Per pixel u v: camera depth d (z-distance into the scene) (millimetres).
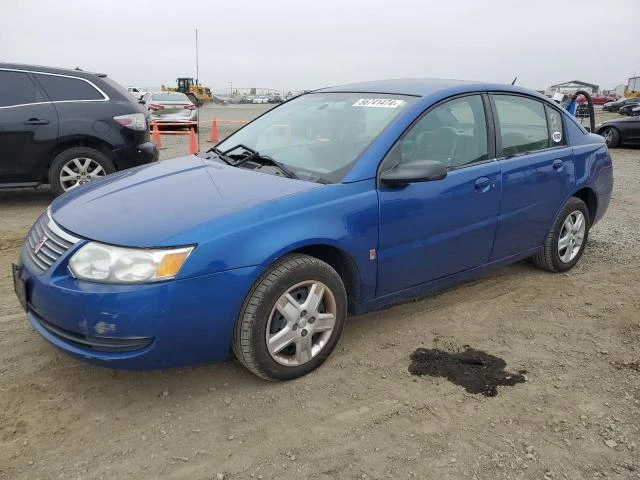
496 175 3865
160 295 2568
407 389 3023
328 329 3139
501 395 2984
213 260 2654
